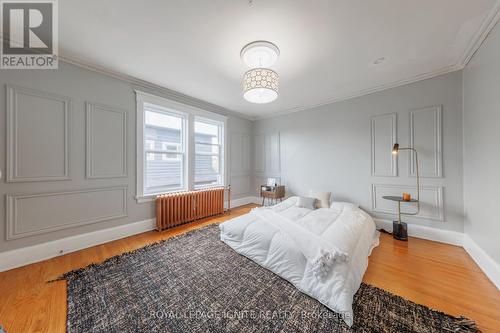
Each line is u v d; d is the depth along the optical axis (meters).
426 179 2.65
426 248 2.37
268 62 2.17
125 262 2.00
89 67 2.38
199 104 3.71
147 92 2.95
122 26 1.73
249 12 1.55
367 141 3.16
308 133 3.93
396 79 2.75
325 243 1.68
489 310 1.37
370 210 3.13
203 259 2.06
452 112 2.46
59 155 2.20
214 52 2.12
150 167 3.11
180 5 1.49
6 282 1.67
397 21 1.65
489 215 1.80
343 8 1.51
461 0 1.44
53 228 2.16
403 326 1.23
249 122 4.89
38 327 1.22
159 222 2.94
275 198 4.06
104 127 2.54
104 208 2.54
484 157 1.89
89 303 1.42
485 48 1.84
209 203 3.74
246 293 1.54
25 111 1.99
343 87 3.02
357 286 1.52
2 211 1.88
